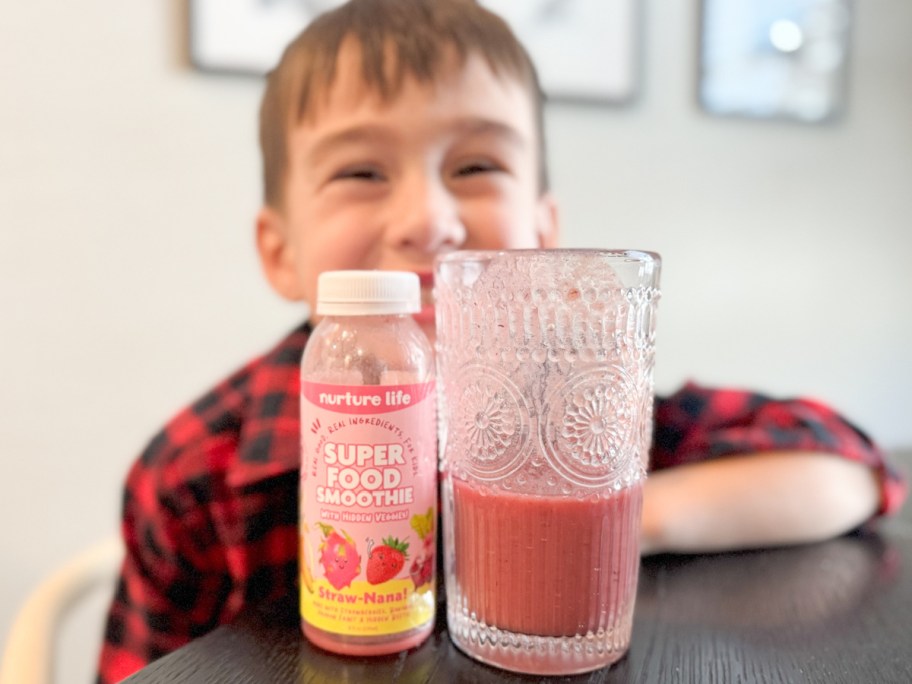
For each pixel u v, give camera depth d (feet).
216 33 2.53
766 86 2.98
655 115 2.88
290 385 1.92
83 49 2.48
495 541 1.14
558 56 2.74
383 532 1.17
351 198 1.76
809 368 3.18
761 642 1.23
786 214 3.08
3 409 2.56
